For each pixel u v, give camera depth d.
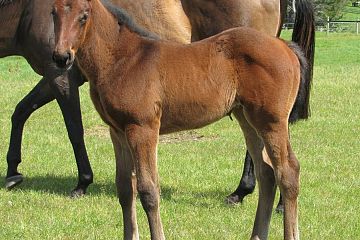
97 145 12.23
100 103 6.23
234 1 8.61
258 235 6.66
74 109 8.86
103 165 10.72
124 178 6.42
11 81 20.41
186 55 6.29
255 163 6.72
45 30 8.65
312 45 8.18
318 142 12.58
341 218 7.86
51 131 13.47
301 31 8.16
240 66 6.29
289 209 6.34
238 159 11.22
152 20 8.73
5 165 10.77
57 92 8.80
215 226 7.54
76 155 8.94
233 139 12.95
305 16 8.12
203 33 8.81
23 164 10.73
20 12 8.91
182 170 10.36
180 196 8.94
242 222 7.71
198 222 7.70
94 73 6.17
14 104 16.28
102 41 6.14
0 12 8.95
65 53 5.80
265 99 6.23
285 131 6.32
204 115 6.34
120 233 7.29
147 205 6.04
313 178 9.84
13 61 27.41
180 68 6.23
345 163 10.91
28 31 8.78
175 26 8.73
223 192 9.23
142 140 6.06
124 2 8.75
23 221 7.71
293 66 6.40
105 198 8.80
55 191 9.22
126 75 6.11
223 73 6.28
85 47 6.10
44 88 9.31
